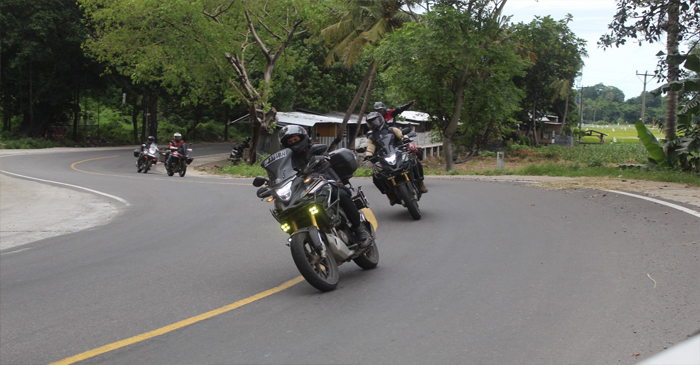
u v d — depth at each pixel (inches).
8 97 1859.0
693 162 644.1
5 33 1630.2
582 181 560.7
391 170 365.7
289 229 234.5
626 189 478.6
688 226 307.6
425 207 426.3
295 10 1211.9
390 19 1180.5
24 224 439.5
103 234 383.2
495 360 154.2
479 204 432.8
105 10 1092.5
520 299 204.8
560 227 333.4
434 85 1017.5
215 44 1155.3
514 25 984.9
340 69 1888.5
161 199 560.4
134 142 2187.5
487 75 1045.8
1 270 287.7
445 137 1072.2
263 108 1238.3
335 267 232.8
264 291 231.0
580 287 215.9
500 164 924.6
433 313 194.1
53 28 1627.7
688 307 186.1
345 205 244.4
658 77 584.1
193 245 331.3
